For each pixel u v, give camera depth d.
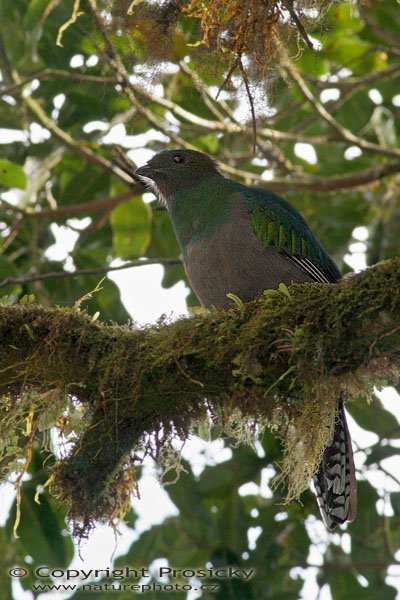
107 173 14.13
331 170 14.34
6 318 7.61
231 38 7.78
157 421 7.56
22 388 7.64
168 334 7.48
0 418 7.77
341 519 8.50
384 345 6.88
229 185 10.29
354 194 14.34
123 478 7.61
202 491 12.33
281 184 13.60
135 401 7.39
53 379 7.60
